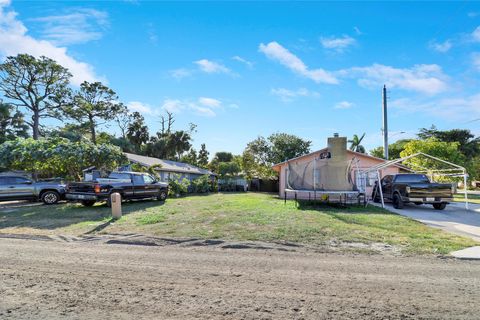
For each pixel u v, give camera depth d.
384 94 25.41
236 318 3.60
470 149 48.06
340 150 17.27
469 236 8.43
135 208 14.39
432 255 6.48
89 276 5.11
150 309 3.84
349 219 10.64
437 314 3.70
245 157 44.06
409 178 15.61
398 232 8.62
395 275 5.16
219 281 4.85
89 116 46.44
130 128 49.38
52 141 18.08
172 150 48.12
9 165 17.62
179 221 10.47
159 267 5.61
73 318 3.61
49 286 4.64
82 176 19.03
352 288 4.54
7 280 4.91
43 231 9.20
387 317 3.62
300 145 48.84
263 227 9.18
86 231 9.15
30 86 39.47
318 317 3.62
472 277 5.09
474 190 36.50
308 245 7.26
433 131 50.09
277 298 4.17
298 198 19.33
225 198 20.98
